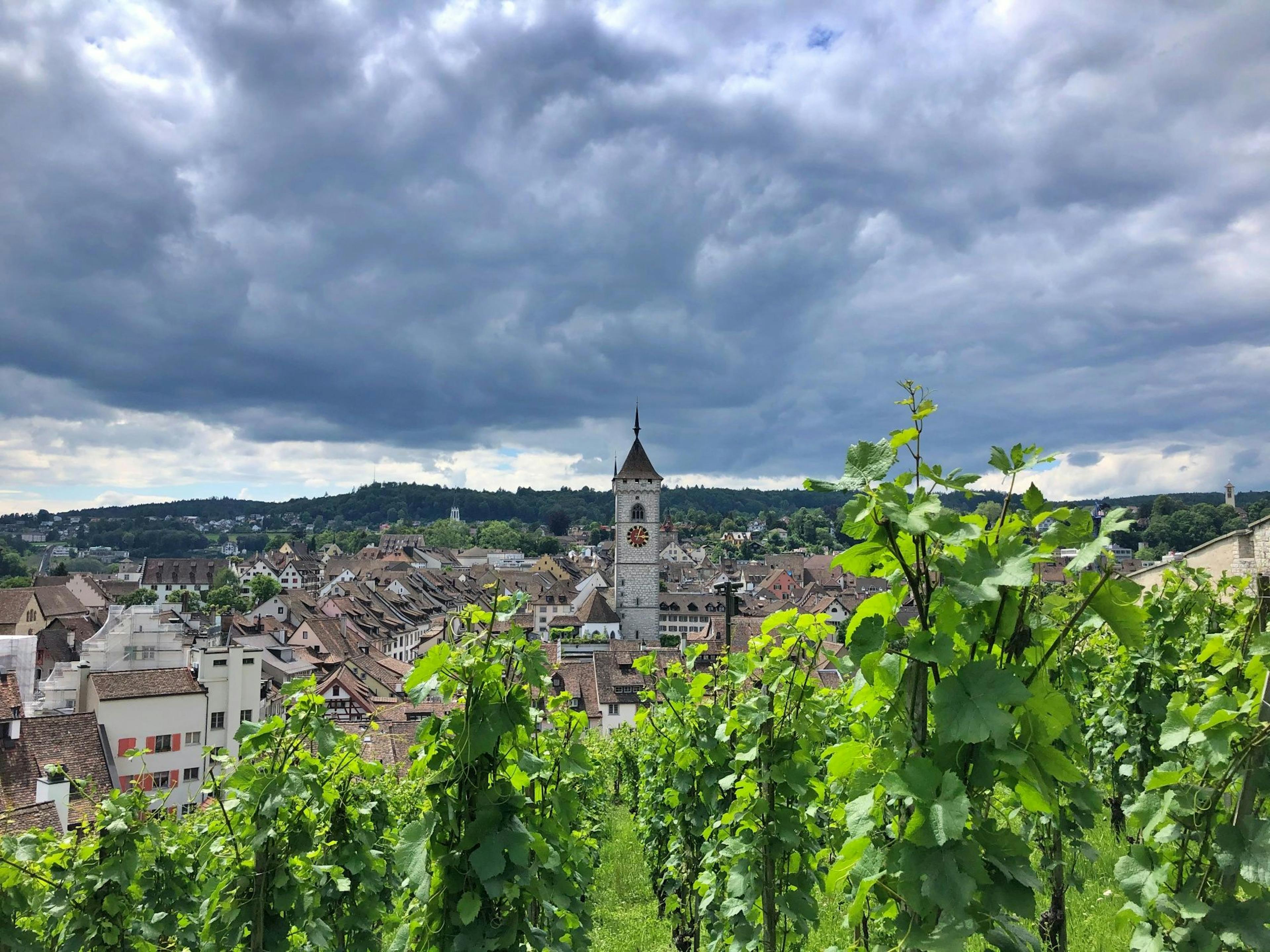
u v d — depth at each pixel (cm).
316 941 848
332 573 17362
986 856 351
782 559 18112
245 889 782
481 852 554
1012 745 344
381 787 1156
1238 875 399
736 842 786
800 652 773
